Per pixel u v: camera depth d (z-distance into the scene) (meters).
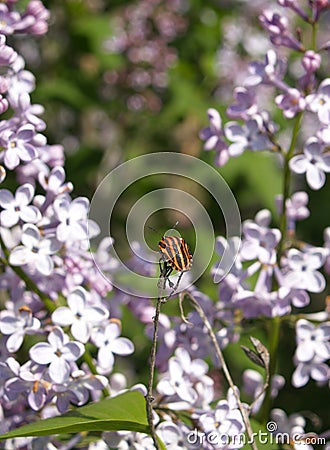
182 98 0.93
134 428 0.51
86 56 0.92
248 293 0.56
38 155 0.55
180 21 1.03
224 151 0.57
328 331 0.57
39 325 0.55
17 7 0.61
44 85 0.86
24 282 0.56
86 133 0.91
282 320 0.58
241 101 0.57
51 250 0.55
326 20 0.89
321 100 0.56
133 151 0.91
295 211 0.58
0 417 0.55
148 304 0.57
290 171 0.57
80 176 0.81
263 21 0.58
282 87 0.57
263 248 0.56
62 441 0.56
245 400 0.62
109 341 0.55
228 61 1.01
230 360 0.68
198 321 0.56
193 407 0.55
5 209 0.54
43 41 0.87
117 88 0.96
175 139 0.92
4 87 0.54
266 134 0.57
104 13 1.01
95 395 0.56
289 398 0.68
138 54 0.98
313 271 0.56
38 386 0.54
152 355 0.50
